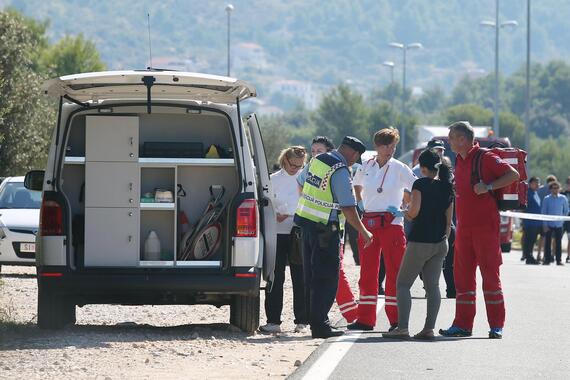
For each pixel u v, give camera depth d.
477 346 42.03
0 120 96.44
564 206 104.12
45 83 42.62
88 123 44.09
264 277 46.28
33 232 73.69
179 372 36.31
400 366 37.25
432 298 44.16
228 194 45.62
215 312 55.69
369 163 48.22
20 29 107.38
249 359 39.22
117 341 42.66
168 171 45.41
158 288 43.44
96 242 44.00
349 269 84.69
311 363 37.75
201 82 43.16
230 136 46.25
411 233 44.06
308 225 44.72
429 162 44.19
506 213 100.69
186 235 45.03
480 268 44.84
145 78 43.00
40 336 43.25
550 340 43.78
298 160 48.38
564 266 98.50
